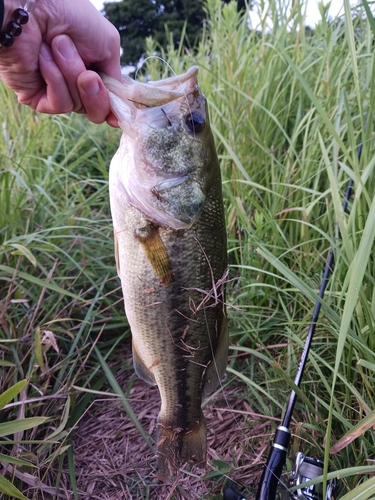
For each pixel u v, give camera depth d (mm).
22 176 675
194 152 364
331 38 646
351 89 608
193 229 367
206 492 416
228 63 708
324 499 285
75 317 558
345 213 460
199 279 374
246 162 660
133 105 354
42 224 601
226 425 479
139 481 427
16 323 506
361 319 412
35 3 331
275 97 664
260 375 511
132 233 364
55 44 346
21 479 388
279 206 588
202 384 403
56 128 915
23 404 411
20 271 497
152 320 377
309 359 435
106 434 476
